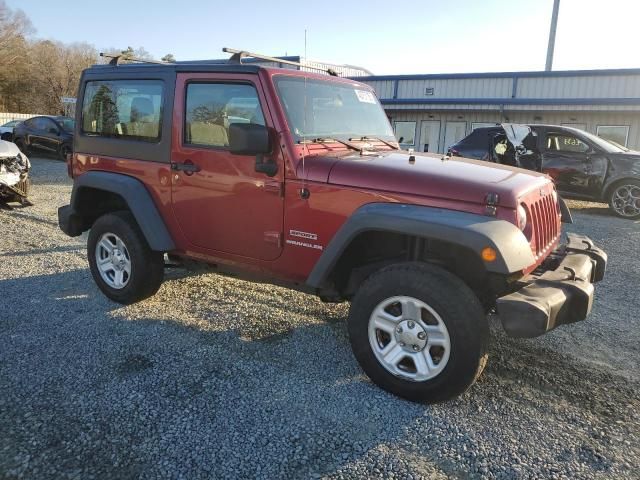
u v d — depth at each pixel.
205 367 3.58
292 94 3.69
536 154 10.12
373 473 2.56
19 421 2.92
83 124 4.81
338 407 3.12
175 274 5.59
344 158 3.54
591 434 2.91
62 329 4.15
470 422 3.00
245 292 5.11
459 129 22.12
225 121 3.81
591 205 11.91
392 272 3.16
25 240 6.99
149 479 2.50
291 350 3.87
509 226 2.94
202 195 3.98
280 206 3.61
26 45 58.16
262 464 2.61
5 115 33.72
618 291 5.41
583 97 19.45
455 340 2.96
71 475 2.51
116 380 3.38
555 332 4.31
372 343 3.28
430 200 3.13
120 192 4.36
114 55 4.85
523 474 2.57
